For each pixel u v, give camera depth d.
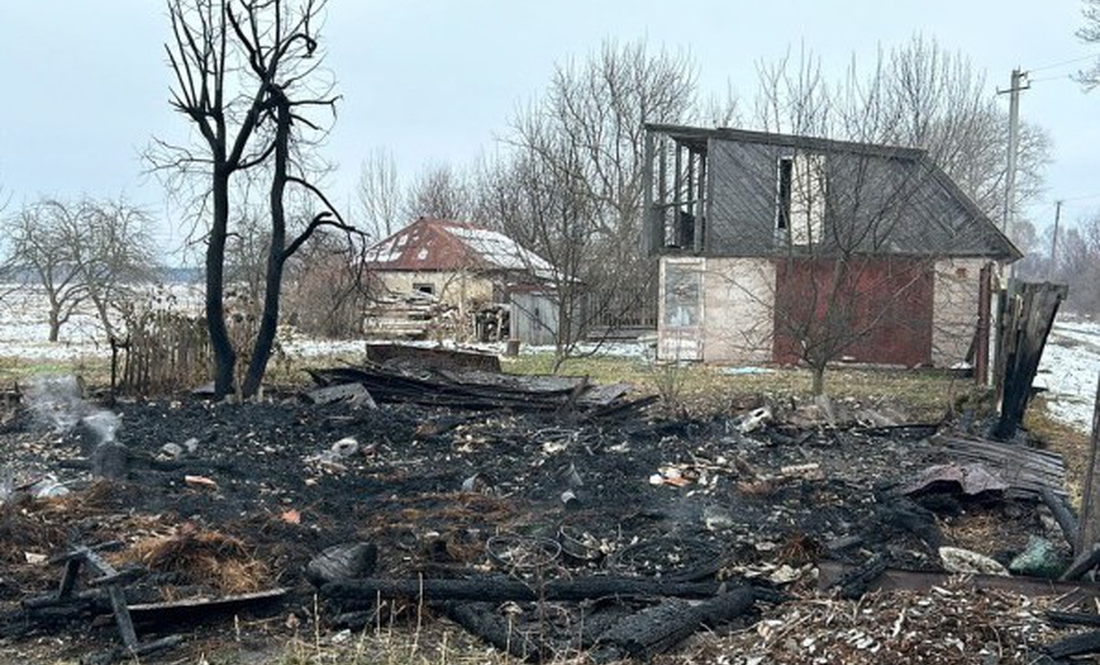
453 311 29.62
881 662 4.11
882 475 9.23
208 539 5.93
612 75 32.66
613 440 10.69
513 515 7.50
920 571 5.53
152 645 4.79
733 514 7.52
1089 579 5.46
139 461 8.82
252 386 13.66
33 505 7.11
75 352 23.12
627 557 6.40
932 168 17.50
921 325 20.09
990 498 7.79
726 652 4.57
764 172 20.86
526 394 13.41
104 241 26.67
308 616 5.29
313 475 8.91
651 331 27.33
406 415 12.15
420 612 5.28
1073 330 42.38
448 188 54.44
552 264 20.03
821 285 18.75
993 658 4.11
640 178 29.66
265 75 13.27
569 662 4.58
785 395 15.24
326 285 28.72
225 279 23.34
